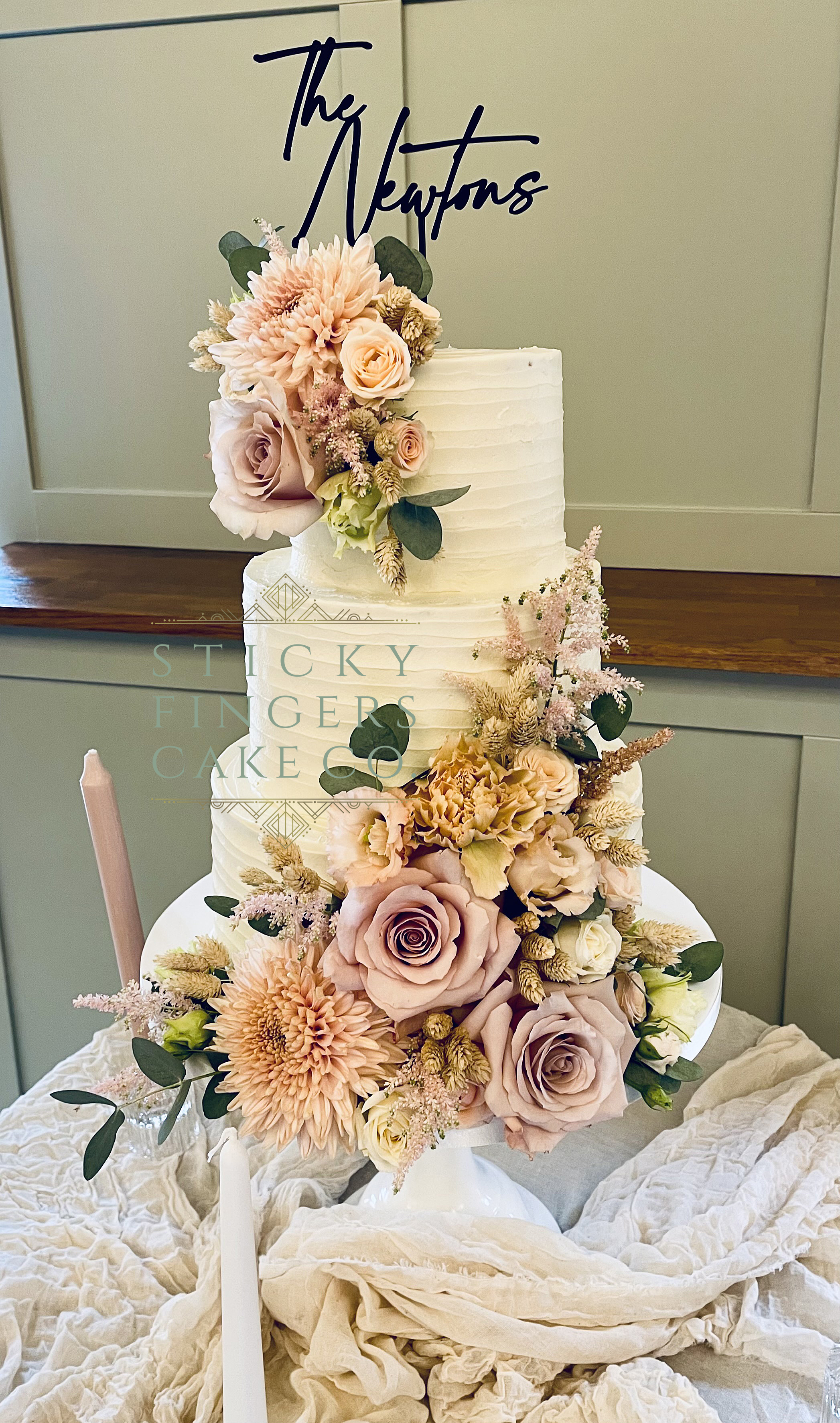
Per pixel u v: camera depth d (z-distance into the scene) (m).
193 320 1.85
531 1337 0.89
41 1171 1.14
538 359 0.85
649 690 1.53
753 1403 0.91
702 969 0.89
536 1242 0.95
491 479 0.85
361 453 0.78
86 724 1.78
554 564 0.93
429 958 0.70
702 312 1.65
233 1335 0.70
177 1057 0.82
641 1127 1.24
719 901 1.62
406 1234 0.93
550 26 1.58
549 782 0.74
